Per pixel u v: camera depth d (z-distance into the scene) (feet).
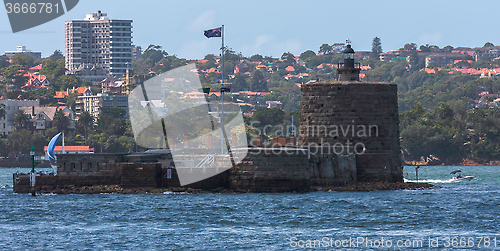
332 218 563.07
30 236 488.85
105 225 531.91
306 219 556.92
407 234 497.87
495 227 528.63
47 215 579.89
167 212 587.27
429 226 532.73
